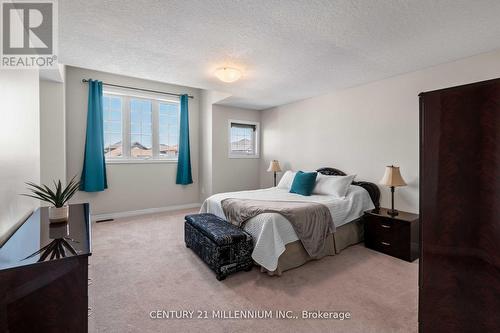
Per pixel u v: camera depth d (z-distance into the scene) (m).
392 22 1.89
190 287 2.12
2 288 0.91
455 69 2.70
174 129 5.18
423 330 1.17
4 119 1.27
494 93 0.95
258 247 2.36
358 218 3.21
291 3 1.63
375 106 3.46
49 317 0.98
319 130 4.30
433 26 1.95
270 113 5.43
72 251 1.06
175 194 5.20
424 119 1.16
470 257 1.02
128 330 1.59
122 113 4.59
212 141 5.09
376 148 3.46
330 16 1.80
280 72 3.05
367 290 2.07
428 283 1.15
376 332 1.57
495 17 1.82
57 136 3.45
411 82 3.07
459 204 1.05
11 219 1.36
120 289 2.09
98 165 4.16
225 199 3.20
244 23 1.89
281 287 2.13
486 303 0.98
